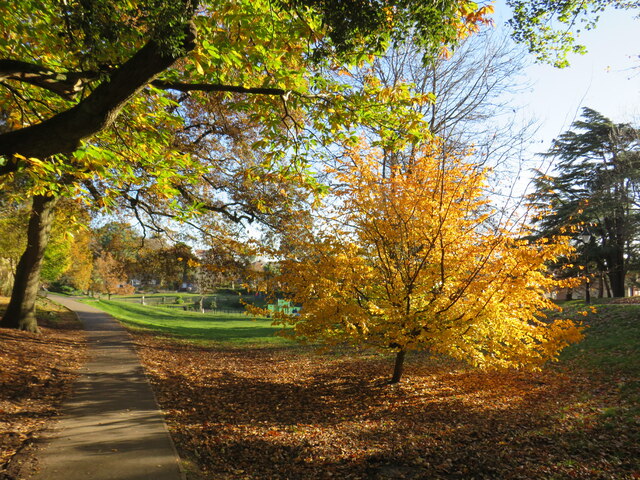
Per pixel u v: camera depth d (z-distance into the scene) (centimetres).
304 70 554
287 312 917
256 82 594
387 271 822
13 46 539
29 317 1500
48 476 464
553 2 611
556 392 884
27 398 760
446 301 773
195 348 1748
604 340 1268
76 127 403
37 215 1495
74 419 677
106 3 425
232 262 1451
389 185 847
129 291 4588
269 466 575
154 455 537
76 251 3325
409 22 528
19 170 452
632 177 2103
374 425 752
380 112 603
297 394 985
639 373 920
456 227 786
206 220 1552
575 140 2539
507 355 759
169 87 494
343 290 816
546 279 731
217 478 519
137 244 1925
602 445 579
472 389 961
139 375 1034
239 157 1489
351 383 1077
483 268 732
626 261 2598
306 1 462
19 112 658
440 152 796
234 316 3662
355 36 511
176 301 5347
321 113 620
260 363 1423
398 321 791
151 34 383
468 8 518
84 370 1056
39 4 471
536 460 557
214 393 966
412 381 1054
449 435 679
